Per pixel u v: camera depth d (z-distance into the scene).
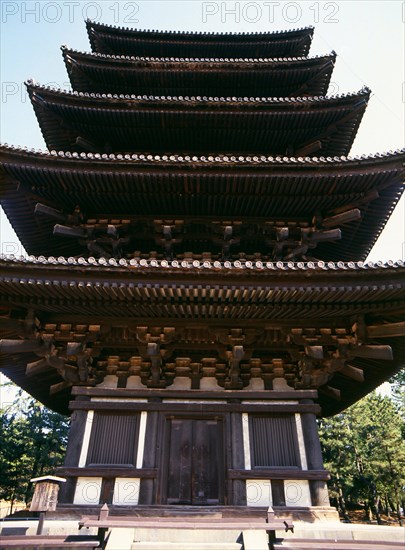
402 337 11.06
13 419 52.84
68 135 17.09
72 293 9.70
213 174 12.50
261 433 10.39
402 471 43.44
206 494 9.78
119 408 10.51
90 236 13.56
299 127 16.44
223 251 13.88
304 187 12.93
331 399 16.00
